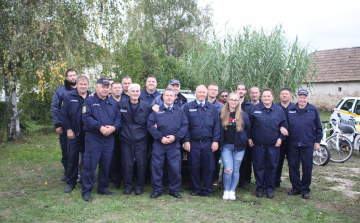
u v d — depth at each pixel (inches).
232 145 175.2
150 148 196.4
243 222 139.6
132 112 179.2
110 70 440.1
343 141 293.7
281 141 180.4
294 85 343.6
